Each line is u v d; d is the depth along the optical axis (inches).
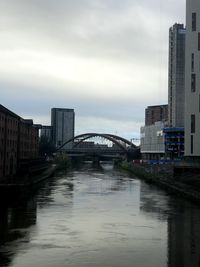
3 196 2851.9
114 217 2202.3
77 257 1422.2
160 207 2586.1
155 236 1752.0
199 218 2180.1
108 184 4397.1
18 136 4822.8
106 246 1574.8
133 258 1421.0
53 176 5753.0
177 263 1368.1
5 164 4067.4
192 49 4357.8
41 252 1480.1
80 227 1923.0
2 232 1803.6
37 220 2098.9
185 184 3526.1
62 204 2706.7
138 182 4724.4
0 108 3784.5
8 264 1339.8
